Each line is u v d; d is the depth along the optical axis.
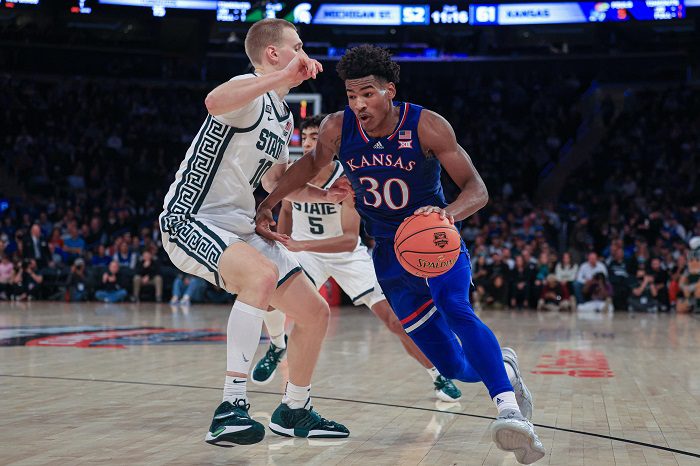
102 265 14.81
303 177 3.42
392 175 3.24
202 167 3.19
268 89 2.98
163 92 22.38
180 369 5.45
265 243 3.32
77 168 19.52
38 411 3.82
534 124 22.39
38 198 18.81
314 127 4.67
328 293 15.23
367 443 3.22
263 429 2.87
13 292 14.66
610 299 13.59
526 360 6.23
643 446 3.15
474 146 21.83
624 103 22.53
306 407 3.36
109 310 12.29
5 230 15.70
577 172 20.56
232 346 2.95
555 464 2.85
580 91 23.17
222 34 22.80
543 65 23.06
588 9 20.91
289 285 3.29
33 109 21.06
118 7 20.12
